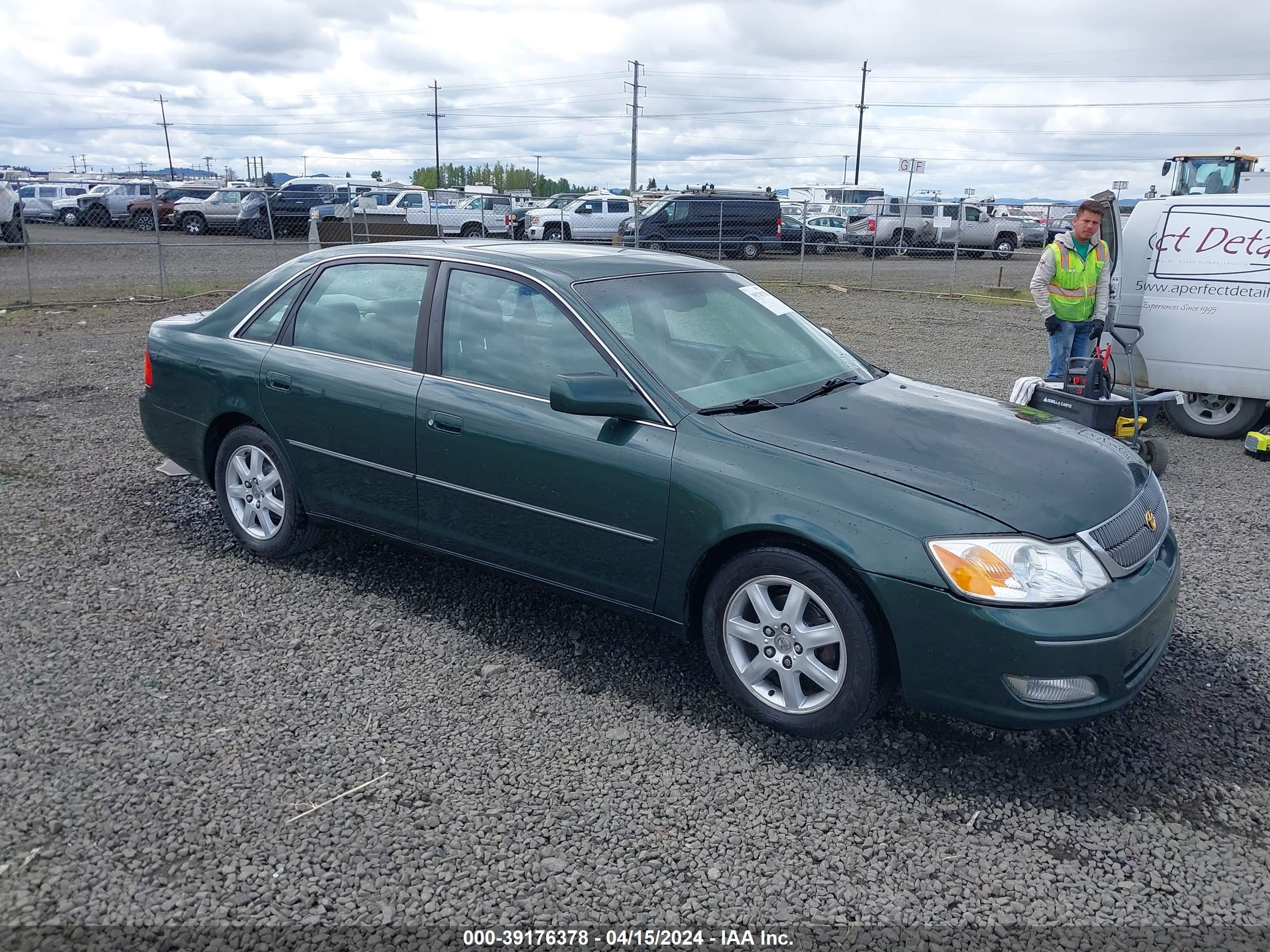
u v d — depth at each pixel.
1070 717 3.08
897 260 30.89
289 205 31.62
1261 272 7.59
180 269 22.17
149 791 3.07
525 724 3.53
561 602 4.54
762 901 2.70
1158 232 8.06
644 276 4.29
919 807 3.12
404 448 4.20
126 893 2.65
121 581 4.62
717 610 3.54
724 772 3.27
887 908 2.68
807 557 3.28
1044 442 3.70
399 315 4.34
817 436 3.53
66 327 13.01
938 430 3.69
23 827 2.88
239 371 4.75
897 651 3.17
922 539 3.11
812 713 3.37
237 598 4.49
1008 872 2.83
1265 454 7.47
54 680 3.70
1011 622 3.01
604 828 2.97
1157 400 6.54
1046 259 7.78
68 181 41.34
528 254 4.29
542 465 3.81
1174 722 3.63
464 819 2.99
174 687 3.69
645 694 3.75
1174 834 3.01
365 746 3.36
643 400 3.67
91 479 6.20
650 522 3.59
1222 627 4.43
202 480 5.52
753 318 4.43
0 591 4.46
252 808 3.01
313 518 4.68
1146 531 3.49
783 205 34.38
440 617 4.36
